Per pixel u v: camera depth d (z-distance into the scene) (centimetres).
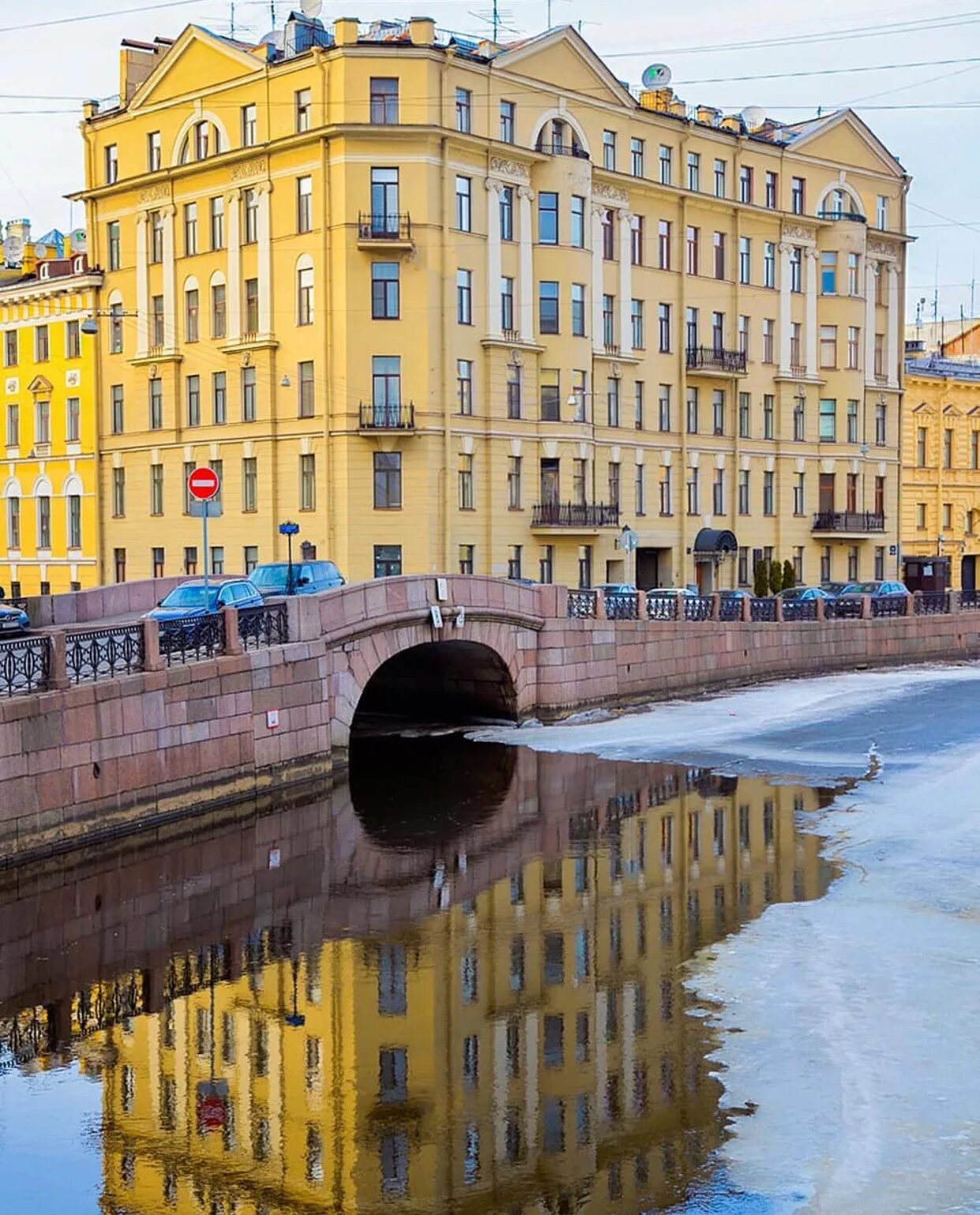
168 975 1543
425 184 4438
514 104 4731
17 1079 1269
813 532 6053
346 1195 1049
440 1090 1225
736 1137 1112
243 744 2372
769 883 1878
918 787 2491
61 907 1806
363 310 4466
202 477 2508
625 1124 1141
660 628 3694
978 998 1390
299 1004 1450
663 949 1595
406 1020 1396
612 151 5144
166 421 5091
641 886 1889
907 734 3105
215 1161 1106
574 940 1647
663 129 5334
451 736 3194
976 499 6919
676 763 2833
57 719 1945
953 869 1891
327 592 2644
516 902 1823
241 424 4794
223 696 2319
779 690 3931
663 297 5397
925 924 1641
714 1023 1351
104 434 5369
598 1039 1324
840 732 3145
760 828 2212
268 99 4634
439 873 1981
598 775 2723
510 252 4747
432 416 4491
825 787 2539
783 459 5925
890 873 1880
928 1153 1070
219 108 4797
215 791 2297
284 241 4619
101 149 5266
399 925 1722
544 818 2345
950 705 3562
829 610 4538
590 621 3456
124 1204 1034
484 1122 1161
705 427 5625
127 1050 1333
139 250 5144
